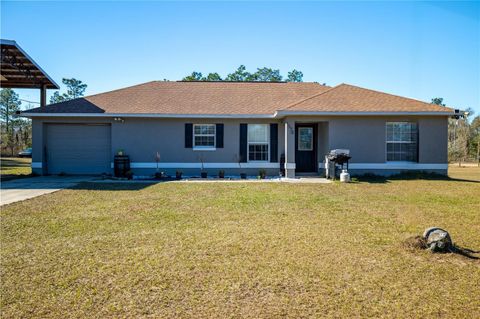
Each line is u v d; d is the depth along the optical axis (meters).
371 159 14.85
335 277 4.05
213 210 7.80
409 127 15.22
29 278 4.03
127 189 11.19
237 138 16.30
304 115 14.56
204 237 5.64
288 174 14.70
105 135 16.45
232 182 13.31
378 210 7.83
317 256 4.75
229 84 19.75
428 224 6.52
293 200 9.08
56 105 16.36
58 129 16.39
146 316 3.21
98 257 4.71
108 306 3.39
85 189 11.18
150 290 3.73
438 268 4.33
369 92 16.27
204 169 16.27
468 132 38.88
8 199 9.20
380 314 3.24
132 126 16.16
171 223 6.59
